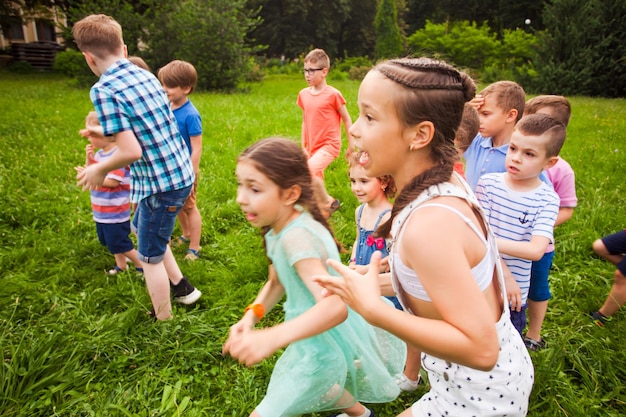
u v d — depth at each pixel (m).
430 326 1.25
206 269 3.95
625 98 20.25
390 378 2.14
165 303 3.11
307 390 1.90
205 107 12.51
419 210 1.31
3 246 4.18
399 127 1.28
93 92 2.59
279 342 1.68
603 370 2.73
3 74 23.17
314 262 1.79
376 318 1.32
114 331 2.96
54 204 5.04
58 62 23.47
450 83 1.28
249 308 2.04
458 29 32.03
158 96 2.88
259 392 2.59
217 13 18.14
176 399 2.55
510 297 2.30
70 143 7.88
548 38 22.48
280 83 24.19
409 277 1.39
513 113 2.71
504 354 1.53
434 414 1.66
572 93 21.53
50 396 2.47
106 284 3.63
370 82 1.30
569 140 9.11
